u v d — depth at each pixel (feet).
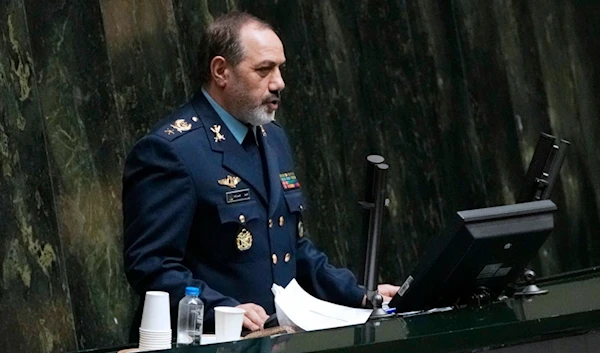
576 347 30.66
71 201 56.29
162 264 39.22
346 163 65.31
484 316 31.55
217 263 40.86
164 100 59.47
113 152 57.67
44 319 54.85
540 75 70.69
